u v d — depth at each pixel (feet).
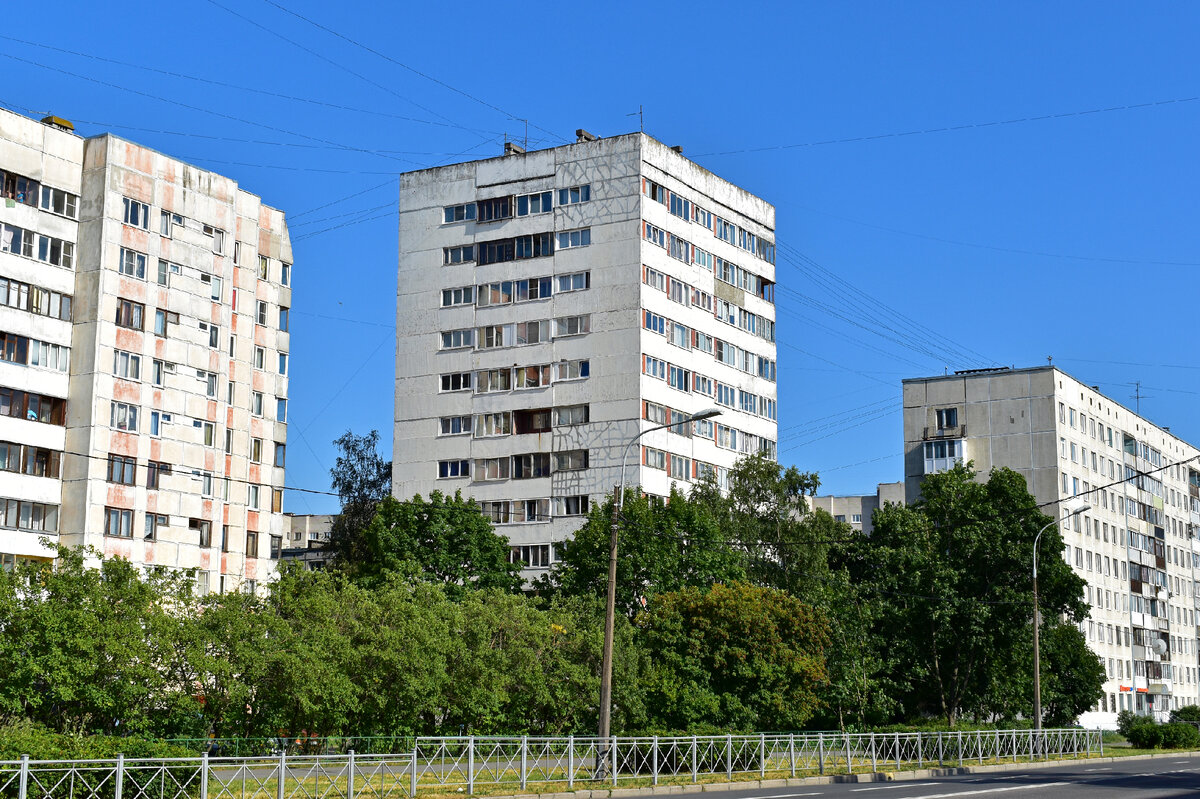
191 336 207.62
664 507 210.59
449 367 265.75
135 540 194.80
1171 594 404.36
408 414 268.00
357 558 270.46
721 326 271.69
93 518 188.65
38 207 190.70
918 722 211.61
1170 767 163.73
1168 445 420.36
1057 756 181.68
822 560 223.51
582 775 114.01
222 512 211.61
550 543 249.55
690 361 261.24
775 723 170.30
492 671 145.07
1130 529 377.50
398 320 272.10
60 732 102.99
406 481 265.54
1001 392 339.57
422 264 271.90
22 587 107.86
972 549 222.48
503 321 261.85
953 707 223.92
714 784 117.80
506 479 256.11
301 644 121.80
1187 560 424.46
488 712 144.46
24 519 184.75
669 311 256.73
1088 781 127.95
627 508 202.18
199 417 207.92
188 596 120.47
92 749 78.54
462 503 211.20
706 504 226.38
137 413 197.47
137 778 78.54
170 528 200.54
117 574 113.19
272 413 232.32
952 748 160.86
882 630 221.46
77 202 196.85
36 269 189.67
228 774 86.69
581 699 154.10
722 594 169.68
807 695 169.17
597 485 247.09
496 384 260.62
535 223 262.06
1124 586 366.63
